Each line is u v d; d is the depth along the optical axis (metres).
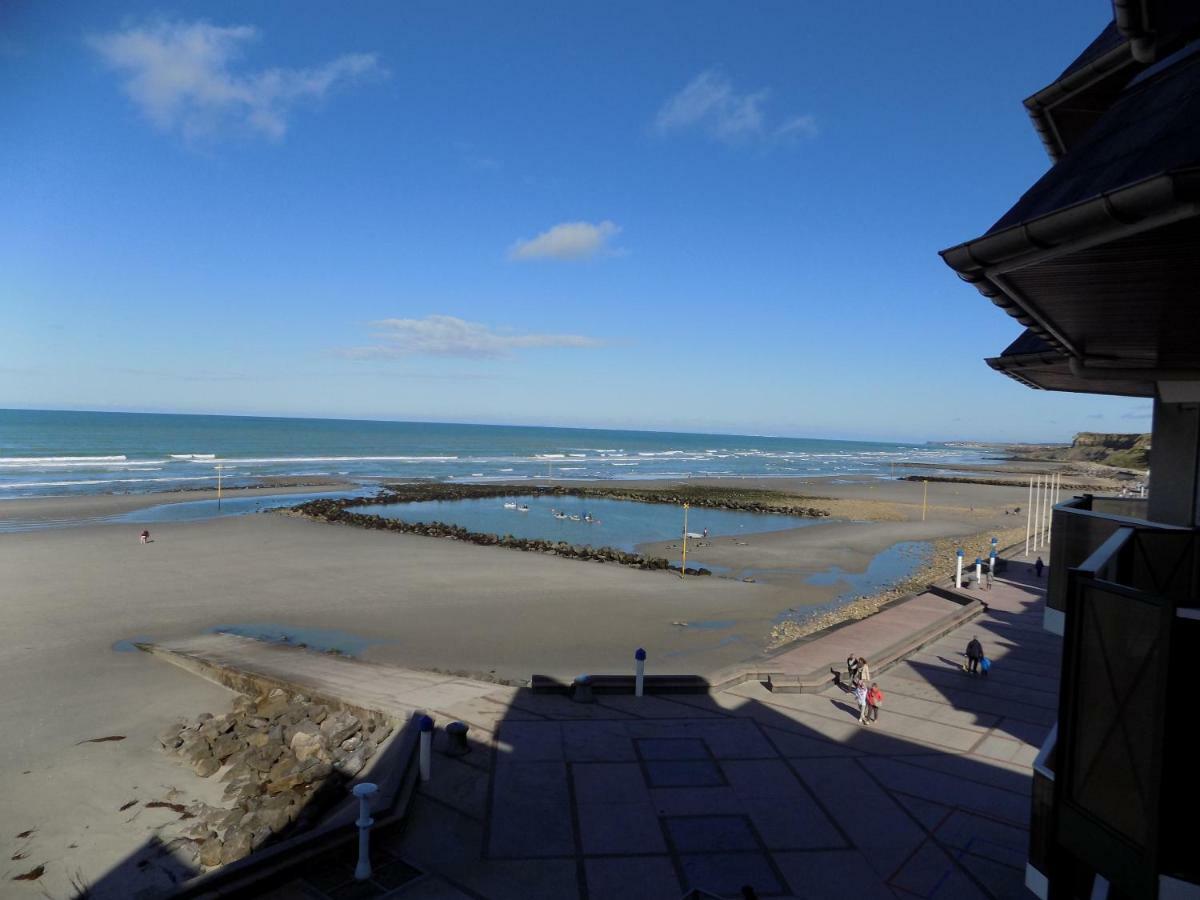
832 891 9.96
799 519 60.66
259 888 9.75
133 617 25.88
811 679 17.70
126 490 64.88
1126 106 5.66
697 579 35.00
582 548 42.53
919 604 26.83
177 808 13.16
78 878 11.09
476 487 78.50
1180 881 5.13
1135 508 10.55
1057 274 5.11
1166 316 5.98
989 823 11.72
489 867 10.41
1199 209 3.70
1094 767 5.98
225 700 18.59
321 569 34.50
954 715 16.25
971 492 92.56
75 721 16.91
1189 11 5.57
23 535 40.84
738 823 11.62
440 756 13.72
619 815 11.81
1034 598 28.30
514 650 23.34
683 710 16.20
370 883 10.00
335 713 16.69
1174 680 5.24
